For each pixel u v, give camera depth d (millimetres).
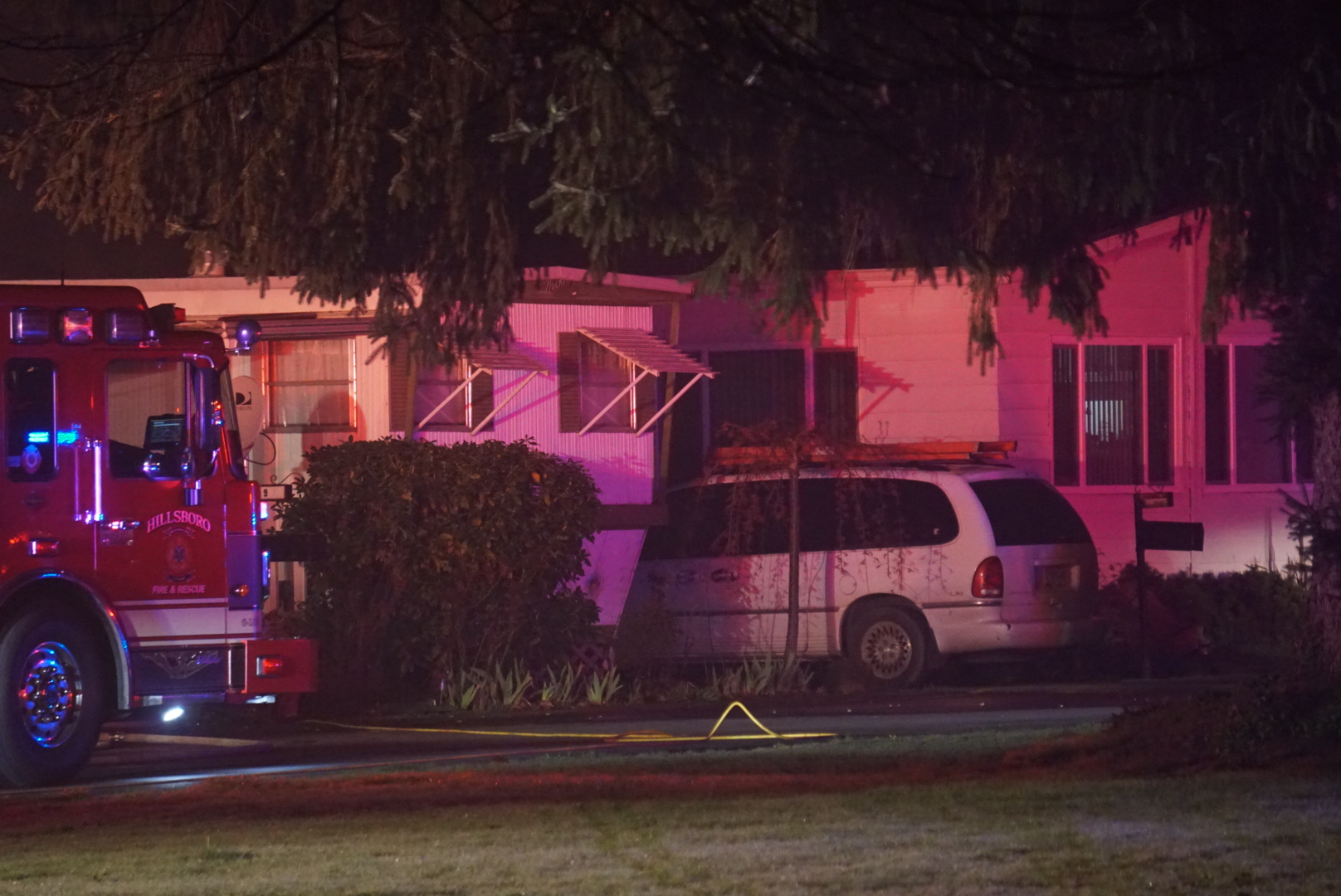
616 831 19812
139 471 29031
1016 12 20750
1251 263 25469
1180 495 53312
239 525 29672
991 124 24562
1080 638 42156
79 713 28234
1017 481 42500
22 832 21906
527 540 38781
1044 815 19875
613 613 44219
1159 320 53156
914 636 41750
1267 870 16234
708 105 22516
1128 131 23750
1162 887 15664
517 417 44781
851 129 22828
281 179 26203
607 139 22656
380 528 38406
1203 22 21688
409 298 29141
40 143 27891
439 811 22219
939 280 50844
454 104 24562
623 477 45469
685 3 20016
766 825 19844
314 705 37562
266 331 42062
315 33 24375
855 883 16188
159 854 19344
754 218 24250
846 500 42531
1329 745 24906
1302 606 48500
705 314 52219
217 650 29422
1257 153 23766
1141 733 27031
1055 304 28375
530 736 33312
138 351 28844
